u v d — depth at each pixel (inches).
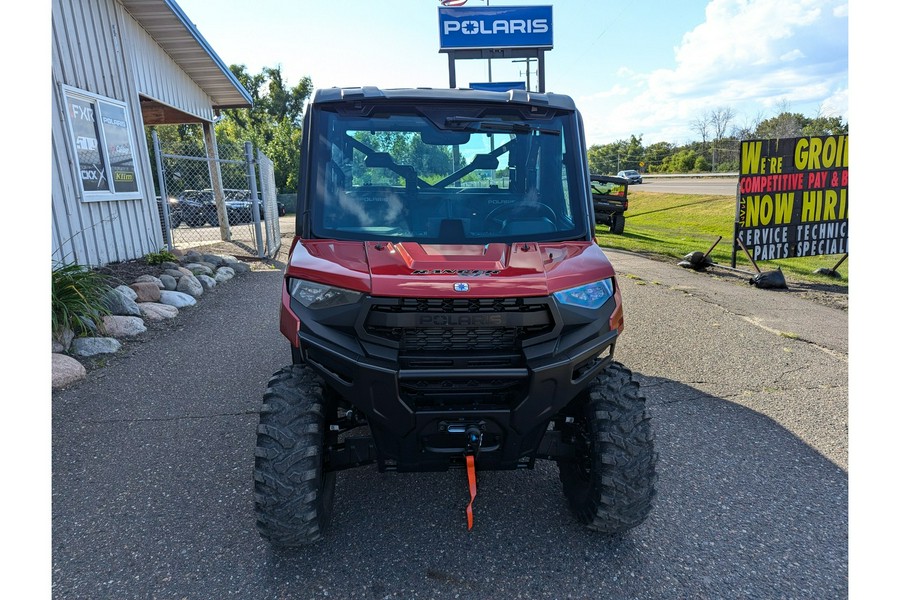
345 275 105.6
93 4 345.7
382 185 131.5
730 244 620.7
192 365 222.4
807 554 119.1
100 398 191.3
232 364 223.9
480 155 134.4
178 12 405.4
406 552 119.0
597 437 112.7
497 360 104.6
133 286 299.1
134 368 217.9
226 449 159.8
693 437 171.8
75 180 315.6
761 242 436.1
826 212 441.1
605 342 111.1
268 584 109.1
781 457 159.6
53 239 295.0
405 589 108.2
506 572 113.1
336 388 104.9
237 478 145.9
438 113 134.4
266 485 103.4
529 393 103.0
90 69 337.7
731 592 108.3
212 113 595.5
